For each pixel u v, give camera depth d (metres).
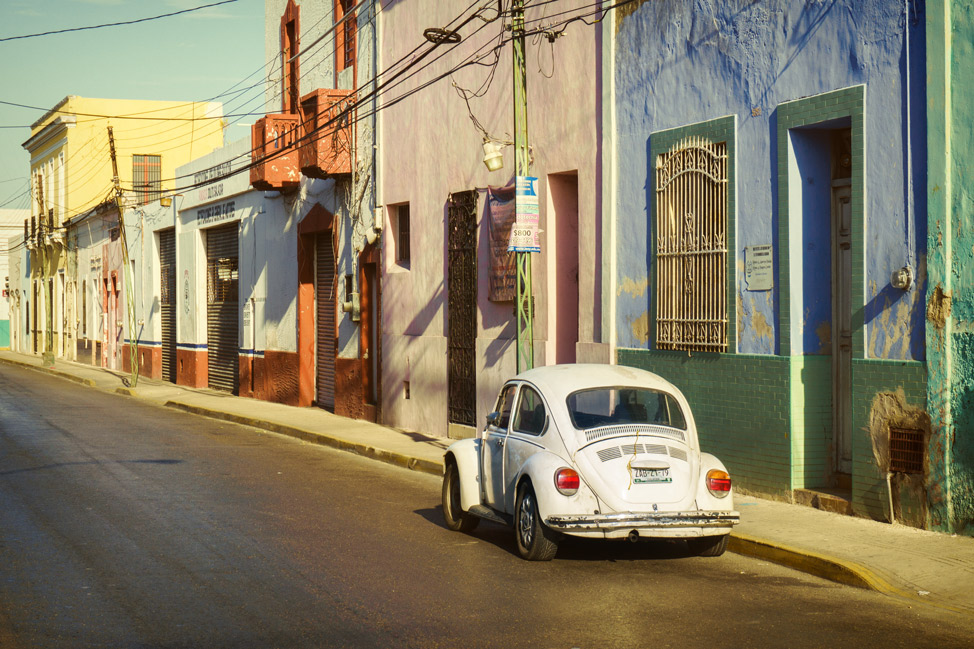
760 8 11.46
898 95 9.81
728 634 6.65
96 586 7.99
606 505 8.48
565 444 8.86
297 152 24.55
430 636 6.65
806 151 11.17
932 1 9.45
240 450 17.47
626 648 6.35
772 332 11.32
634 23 13.40
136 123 49.66
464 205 17.52
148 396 30.09
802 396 11.12
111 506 11.65
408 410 19.64
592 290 14.28
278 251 26.41
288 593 7.81
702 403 12.27
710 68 12.18
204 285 32.62
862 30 10.20
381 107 20.45
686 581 8.22
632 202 13.45
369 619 7.07
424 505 12.18
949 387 9.34
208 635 6.69
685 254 12.49
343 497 12.64
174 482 13.58
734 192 11.80
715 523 8.56
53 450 16.88
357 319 21.75
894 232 9.86
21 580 8.18
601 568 8.73
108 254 43.78
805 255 11.17
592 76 14.25
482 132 16.89
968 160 9.20
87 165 49.25
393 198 20.17
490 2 16.62
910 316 9.72
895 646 6.38
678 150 12.58
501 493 9.76
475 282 17.17
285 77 26.88
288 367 25.72
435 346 18.52
